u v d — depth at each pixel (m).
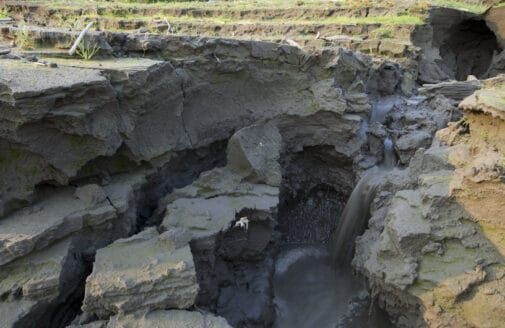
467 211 7.17
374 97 13.52
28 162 6.86
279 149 10.31
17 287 5.95
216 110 10.70
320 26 16.41
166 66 8.79
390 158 11.08
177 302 6.06
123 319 5.82
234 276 9.16
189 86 9.91
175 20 16.89
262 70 11.10
